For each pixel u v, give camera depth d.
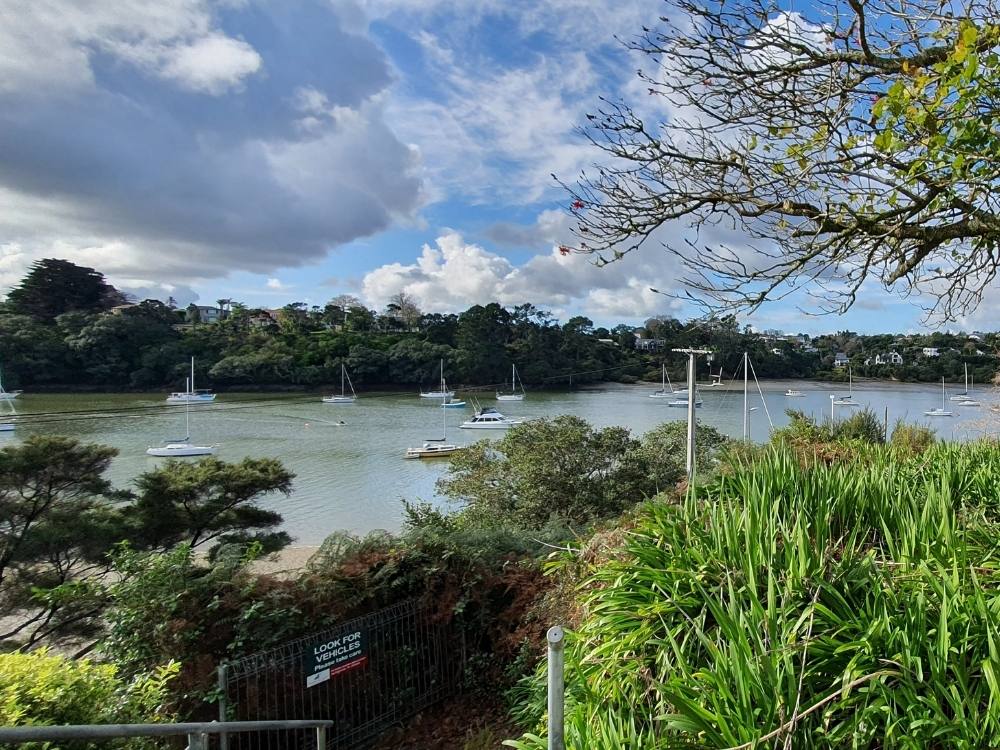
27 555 10.43
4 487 11.20
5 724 2.29
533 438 13.62
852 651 1.91
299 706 5.03
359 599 5.45
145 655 4.65
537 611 5.32
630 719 1.98
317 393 87.56
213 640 4.87
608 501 12.18
